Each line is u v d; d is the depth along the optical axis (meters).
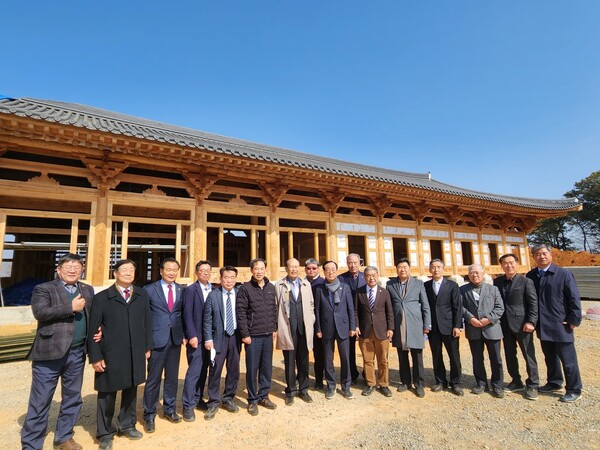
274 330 5.40
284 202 14.71
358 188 13.12
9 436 4.32
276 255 11.97
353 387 6.23
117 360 4.13
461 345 9.64
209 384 5.01
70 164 9.36
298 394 5.79
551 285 5.66
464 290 6.15
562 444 4.09
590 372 6.72
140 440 4.28
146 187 11.12
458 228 17.67
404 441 4.20
